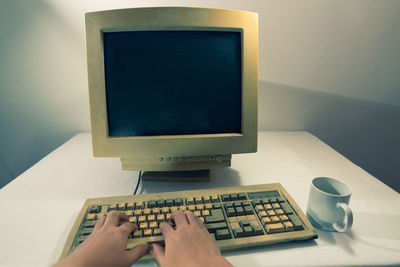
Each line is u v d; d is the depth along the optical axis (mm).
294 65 1042
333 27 1001
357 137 1139
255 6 972
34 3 950
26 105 1063
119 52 640
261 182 714
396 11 981
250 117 674
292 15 984
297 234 484
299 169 786
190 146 673
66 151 923
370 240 491
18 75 1025
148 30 627
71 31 984
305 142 1003
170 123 675
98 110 646
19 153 1121
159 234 476
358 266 437
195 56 650
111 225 465
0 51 994
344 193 535
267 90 1072
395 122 1113
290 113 1105
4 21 963
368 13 985
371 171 1181
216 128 687
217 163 706
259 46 1015
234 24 630
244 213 528
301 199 630
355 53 1030
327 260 446
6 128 1088
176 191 615
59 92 1054
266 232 490
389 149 1150
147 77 651
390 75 1055
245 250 470
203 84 663
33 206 609
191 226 469
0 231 524
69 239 472
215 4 968
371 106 1097
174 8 611
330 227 514
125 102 660
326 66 1046
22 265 441
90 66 628
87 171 783
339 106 1098
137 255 427
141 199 570
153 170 705
